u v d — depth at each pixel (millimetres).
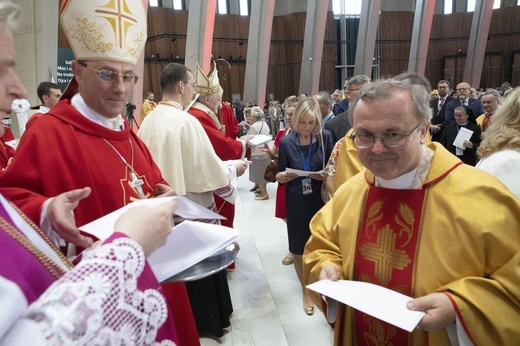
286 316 2637
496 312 932
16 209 713
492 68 18125
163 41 15383
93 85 1294
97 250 551
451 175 1077
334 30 18406
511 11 17375
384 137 1025
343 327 1275
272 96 17078
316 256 1333
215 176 2207
